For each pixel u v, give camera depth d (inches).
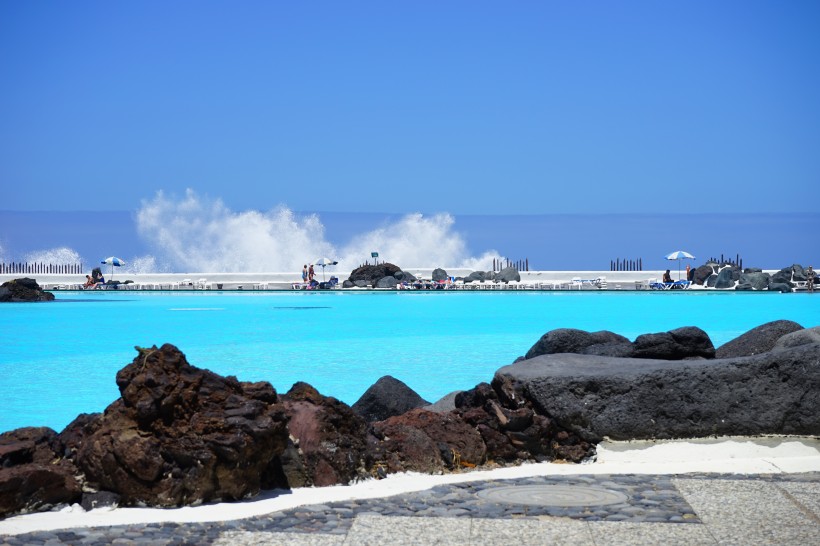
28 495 253.3
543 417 337.1
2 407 526.6
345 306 1424.7
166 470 262.5
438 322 1092.5
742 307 1376.7
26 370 666.8
